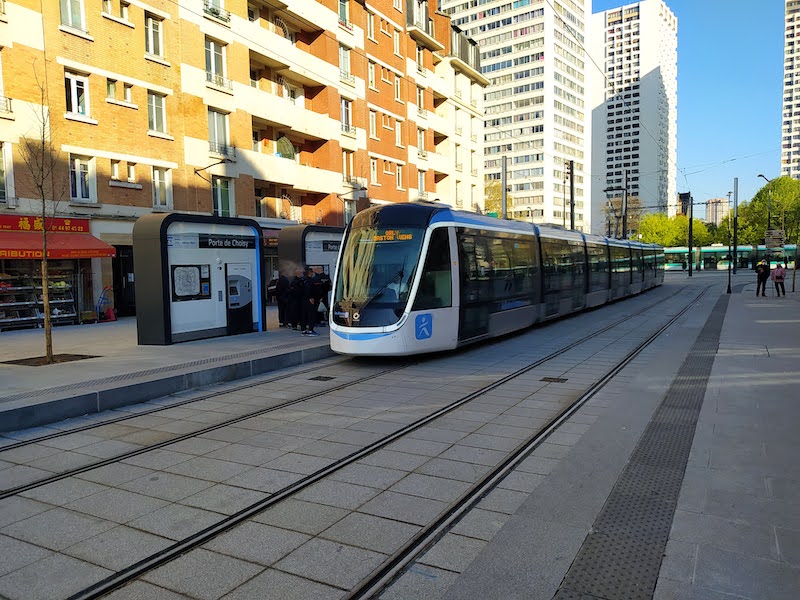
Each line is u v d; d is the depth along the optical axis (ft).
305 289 48.78
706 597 10.84
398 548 13.15
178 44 77.30
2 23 58.75
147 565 12.50
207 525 14.49
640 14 453.17
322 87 104.32
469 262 42.37
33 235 60.95
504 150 384.68
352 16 110.73
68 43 64.44
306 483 17.20
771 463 17.85
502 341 48.70
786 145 449.48
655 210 429.79
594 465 18.04
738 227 259.39
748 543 12.89
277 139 97.19
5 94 59.16
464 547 13.16
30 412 24.06
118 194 70.13
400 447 20.62
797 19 436.35
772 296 93.61
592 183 473.26
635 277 101.91
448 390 29.99
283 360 38.24
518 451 19.86
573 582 11.45
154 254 42.68
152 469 18.76
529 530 13.73
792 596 10.84
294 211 101.65
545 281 57.57
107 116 68.64
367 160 115.96
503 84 383.24
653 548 12.76
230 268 48.85
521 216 377.50
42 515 15.34
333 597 11.20
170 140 76.23
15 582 11.97
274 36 91.91
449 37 150.82
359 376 34.47
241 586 11.67
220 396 29.81
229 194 85.71
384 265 38.19
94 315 66.54
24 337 50.57
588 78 414.82
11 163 59.62
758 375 30.94
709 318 62.28
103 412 26.68
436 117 144.87
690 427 21.83
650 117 450.71
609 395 28.07
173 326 43.70
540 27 364.99
